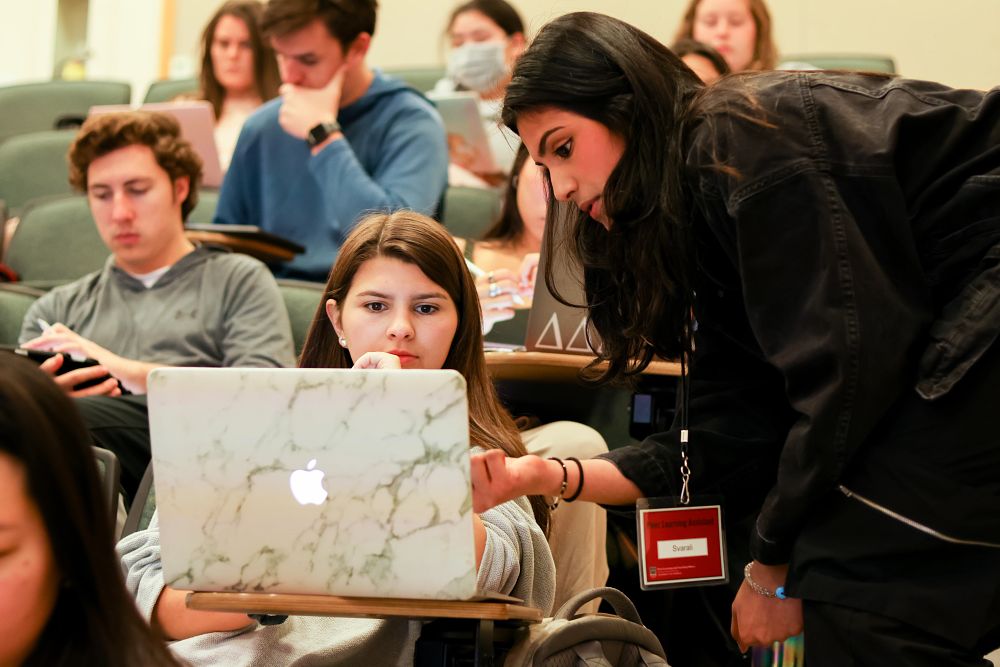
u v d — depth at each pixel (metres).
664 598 2.24
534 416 2.50
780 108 1.36
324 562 1.20
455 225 3.23
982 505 1.32
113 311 2.70
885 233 1.33
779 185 1.33
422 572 1.18
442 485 1.17
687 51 3.16
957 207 1.34
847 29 4.64
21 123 4.57
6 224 3.63
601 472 1.53
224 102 4.16
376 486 1.18
